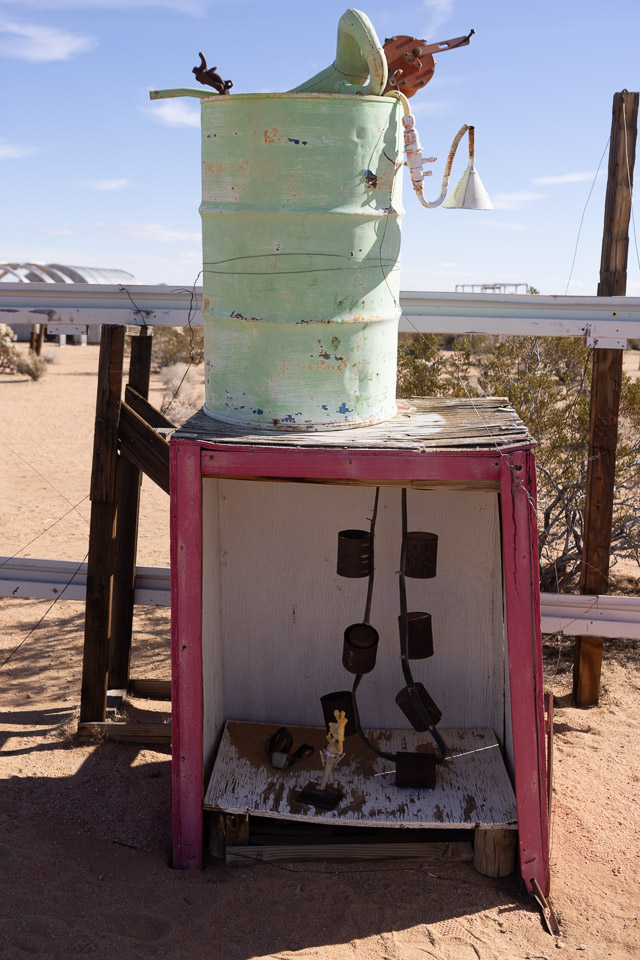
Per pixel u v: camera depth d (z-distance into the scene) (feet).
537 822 12.67
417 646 14.67
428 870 13.42
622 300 18.42
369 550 14.37
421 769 13.85
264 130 11.93
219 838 13.65
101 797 15.57
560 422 26.09
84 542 32.14
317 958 11.37
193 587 12.78
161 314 18.20
